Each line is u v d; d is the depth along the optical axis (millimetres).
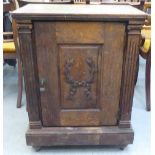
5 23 1876
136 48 1051
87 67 1089
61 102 1160
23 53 1049
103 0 1916
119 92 1151
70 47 1048
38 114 1180
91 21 991
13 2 1561
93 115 1191
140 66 2424
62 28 1005
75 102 1161
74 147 1299
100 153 1256
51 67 1084
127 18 977
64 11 1027
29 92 1129
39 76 1101
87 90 1138
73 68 1088
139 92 1911
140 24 996
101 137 1200
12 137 1374
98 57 1072
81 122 1204
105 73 1105
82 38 1024
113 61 1082
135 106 1706
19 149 1280
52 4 1368
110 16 967
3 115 1593
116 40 1038
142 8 1516
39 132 1188
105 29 1013
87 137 1197
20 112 1639
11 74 2285
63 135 1190
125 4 1421
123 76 1113
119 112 1192
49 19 972
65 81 1115
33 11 1008
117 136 1200
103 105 1172
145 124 1496
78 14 959
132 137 1206
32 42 1033
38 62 1072
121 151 1271
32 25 996
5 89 1979
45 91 1131
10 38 1744
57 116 1187
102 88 1137
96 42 1036
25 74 1092
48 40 1028
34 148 1276
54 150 1276
